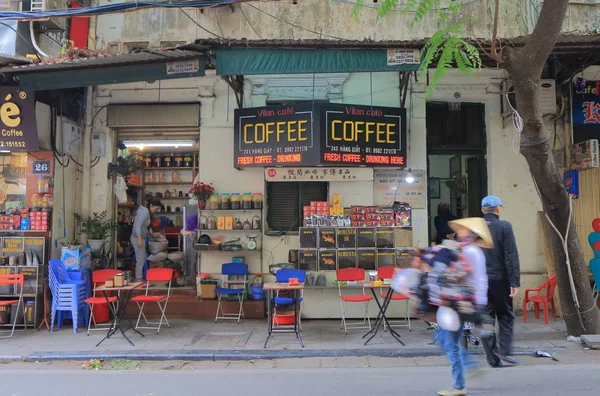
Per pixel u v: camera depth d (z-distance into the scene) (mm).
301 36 9633
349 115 8383
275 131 8492
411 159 9078
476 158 9766
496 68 8578
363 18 9594
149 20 9727
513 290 5535
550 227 6926
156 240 9727
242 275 8906
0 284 7930
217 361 6500
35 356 6578
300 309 8188
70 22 9555
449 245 4691
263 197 9023
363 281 8352
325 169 8805
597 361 6016
